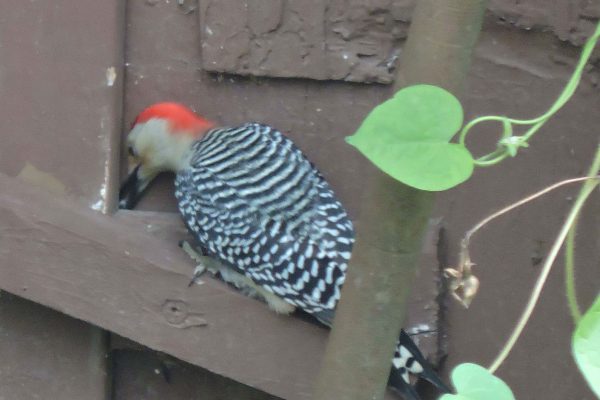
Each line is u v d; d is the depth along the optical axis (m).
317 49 3.96
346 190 4.11
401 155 2.07
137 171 4.11
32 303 4.12
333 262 3.85
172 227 4.05
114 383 4.31
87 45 3.86
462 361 4.12
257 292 4.01
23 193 3.88
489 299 4.10
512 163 4.01
